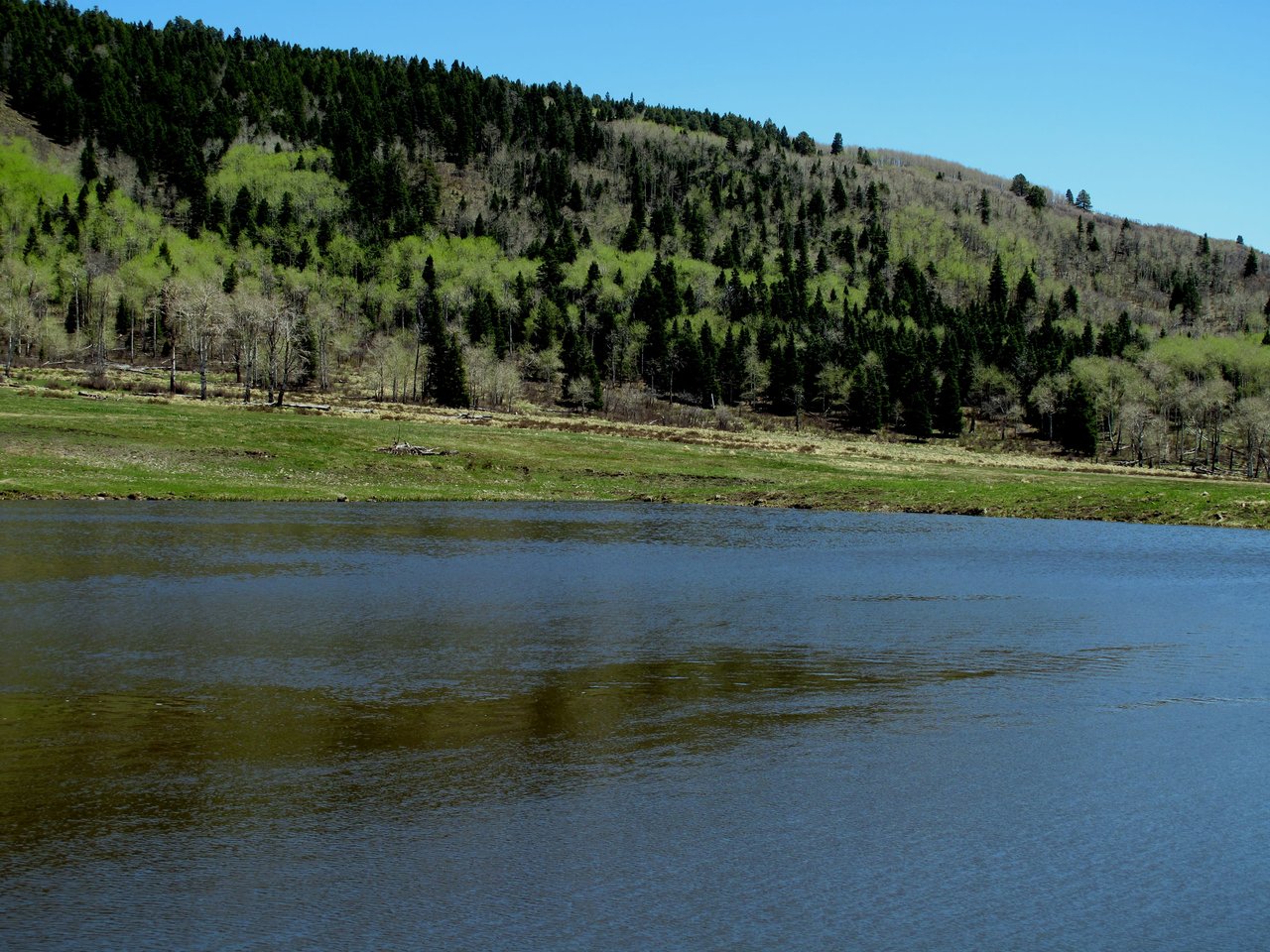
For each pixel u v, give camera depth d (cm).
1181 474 13512
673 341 19838
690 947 1046
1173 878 1239
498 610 3003
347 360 18300
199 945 1019
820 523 6869
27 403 9181
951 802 1459
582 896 1147
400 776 1488
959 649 2570
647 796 1440
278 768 1512
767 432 15975
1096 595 3662
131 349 16762
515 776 1502
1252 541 5978
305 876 1170
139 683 1989
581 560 4384
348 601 3094
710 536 5762
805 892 1177
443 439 9812
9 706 1800
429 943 1038
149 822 1298
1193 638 2798
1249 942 1085
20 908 1077
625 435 12450
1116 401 17950
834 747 1694
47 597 2969
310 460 8281
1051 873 1245
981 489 8788
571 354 17950
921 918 1123
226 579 3456
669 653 2425
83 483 6431
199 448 8062
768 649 2505
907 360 18700
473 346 16838
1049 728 1842
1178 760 1672
